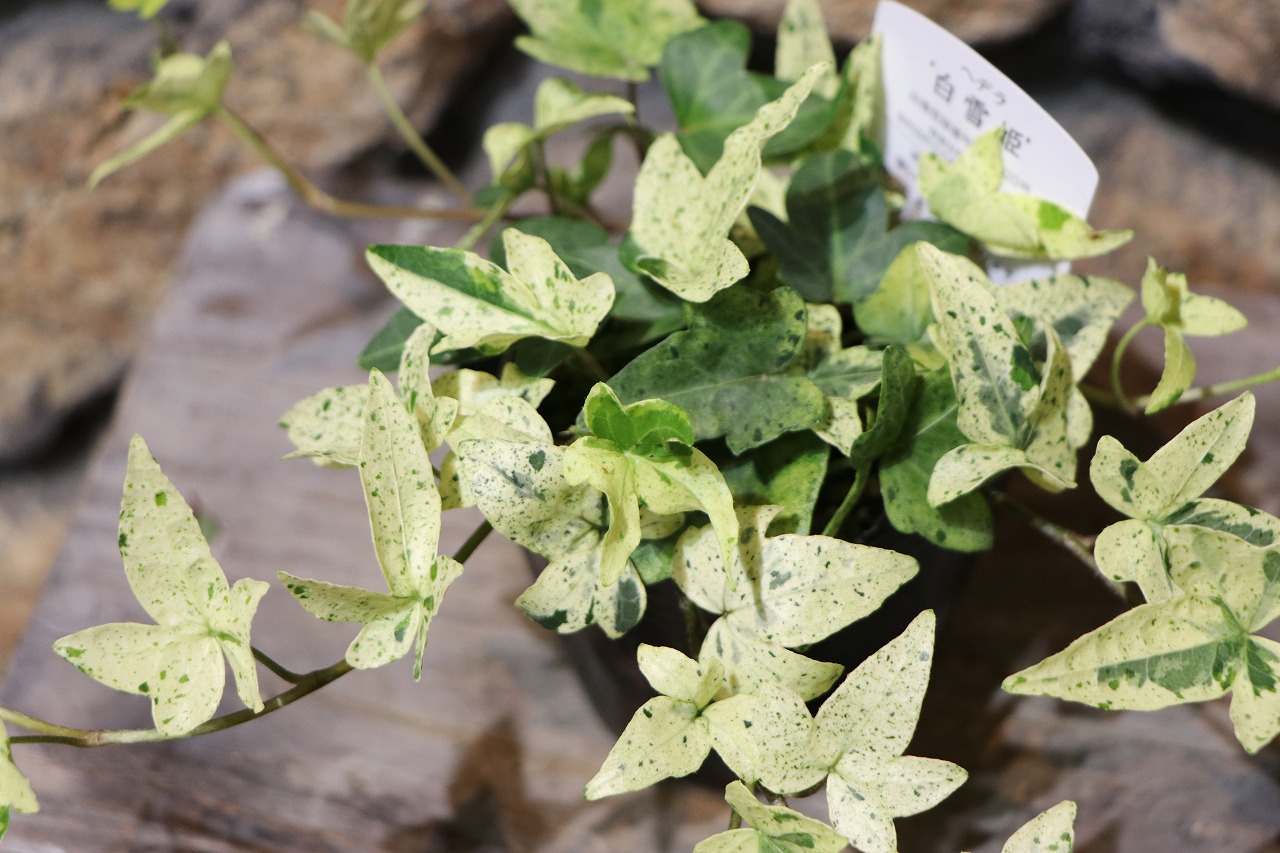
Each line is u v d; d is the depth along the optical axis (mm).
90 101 1014
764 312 641
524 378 647
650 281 663
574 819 715
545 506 625
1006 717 722
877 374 646
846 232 681
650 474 616
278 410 805
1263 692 611
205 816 718
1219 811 705
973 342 628
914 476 642
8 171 1040
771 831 613
